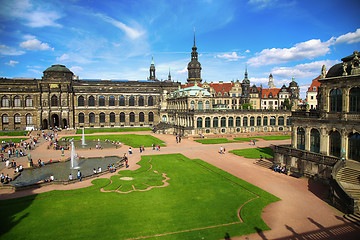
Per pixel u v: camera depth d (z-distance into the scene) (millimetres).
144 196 36000
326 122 44469
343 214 30969
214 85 168875
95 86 141875
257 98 169500
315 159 44094
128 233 25781
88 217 29234
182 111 110750
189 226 27406
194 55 164500
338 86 43312
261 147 76500
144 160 58844
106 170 48406
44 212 30516
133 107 135000
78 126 127062
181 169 51000
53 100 119812
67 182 41375
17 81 127625
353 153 40688
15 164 53781
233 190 38844
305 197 36469
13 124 117812
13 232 25703
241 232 26281
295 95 152000
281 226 27781
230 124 106188
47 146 76562
